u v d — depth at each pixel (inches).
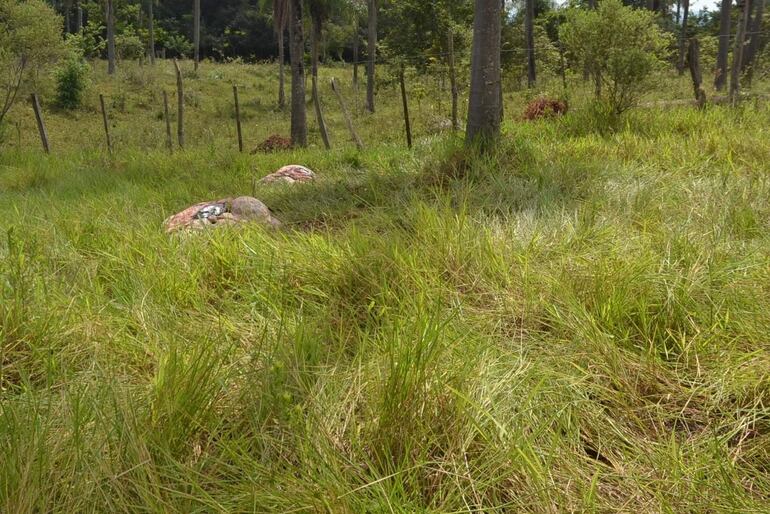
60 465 66.7
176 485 66.2
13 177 387.2
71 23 2244.1
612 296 108.5
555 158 244.5
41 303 114.2
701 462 72.3
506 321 112.2
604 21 350.0
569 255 131.6
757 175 206.5
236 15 2422.5
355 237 143.9
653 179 203.0
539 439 77.7
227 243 155.6
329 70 1756.9
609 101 356.2
